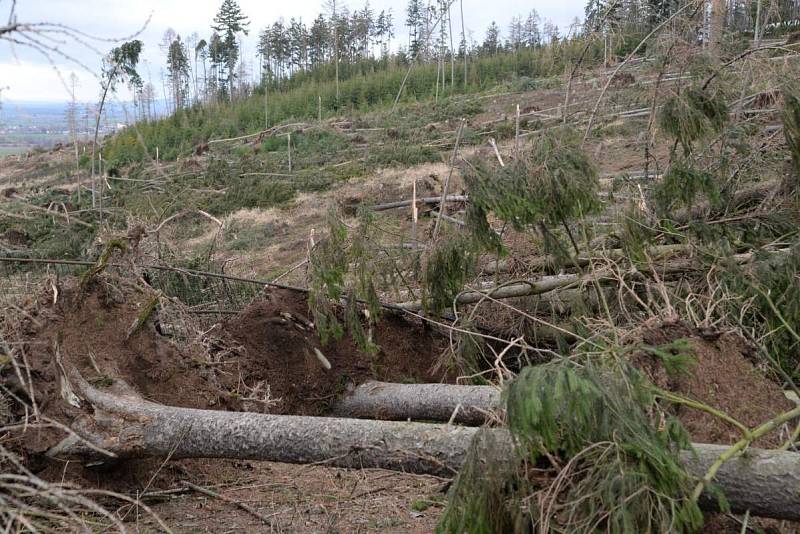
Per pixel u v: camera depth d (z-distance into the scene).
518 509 2.50
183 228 12.94
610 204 5.64
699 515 2.38
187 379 4.48
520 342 5.69
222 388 4.76
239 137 27.48
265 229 14.62
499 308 5.94
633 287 4.96
